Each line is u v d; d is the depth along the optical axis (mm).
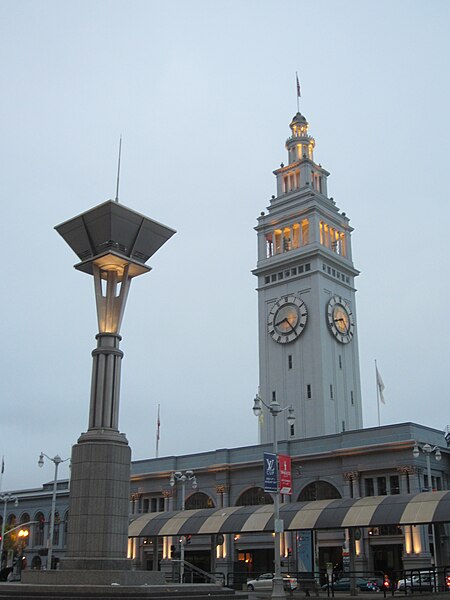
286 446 79500
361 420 95688
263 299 101750
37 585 32938
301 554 74188
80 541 36469
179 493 87500
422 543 65625
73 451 38312
